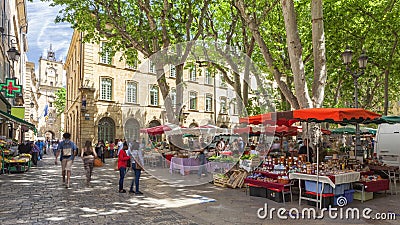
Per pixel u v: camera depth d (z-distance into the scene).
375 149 12.85
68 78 43.16
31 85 46.75
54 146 27.22
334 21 15.80
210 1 14.53
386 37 16.33
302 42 17.09
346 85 19.09
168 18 13.78
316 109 7.61
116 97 28.69
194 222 6.08
